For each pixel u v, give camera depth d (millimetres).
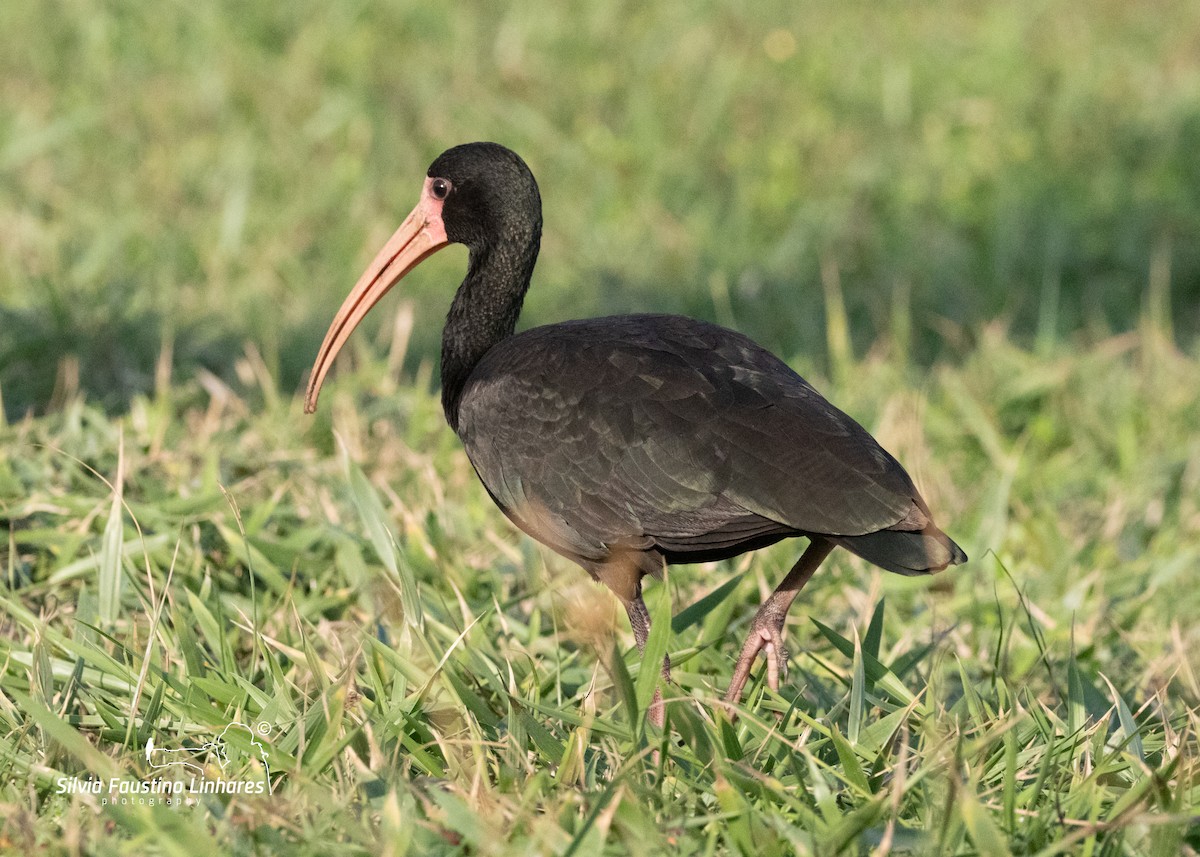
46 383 13109
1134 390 14406
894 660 8914
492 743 7367
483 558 10633
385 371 13430
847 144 21312
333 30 23250
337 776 7270
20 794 7250
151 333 14305
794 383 8633
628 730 7445
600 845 6520
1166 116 22578
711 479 8273
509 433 9016
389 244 10438
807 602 10508
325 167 19547
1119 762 7531
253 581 9328
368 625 9211
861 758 7586
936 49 24578
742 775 7027
